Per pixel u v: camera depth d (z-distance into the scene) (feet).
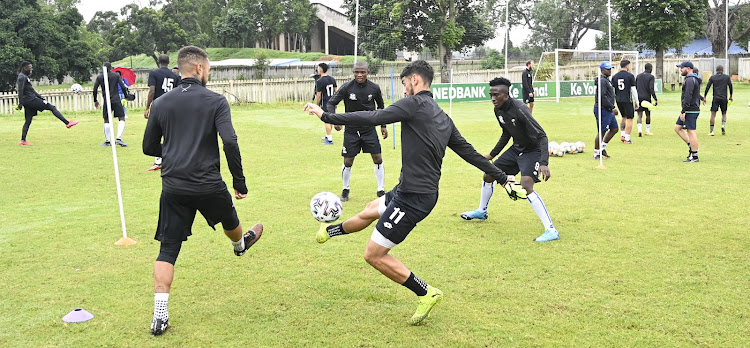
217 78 174.81
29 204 26.81
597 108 37.70
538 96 103.50
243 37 253.24
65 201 27.45
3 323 13.96
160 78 38.45
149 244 20.54
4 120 65.36
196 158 13.67
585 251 19.42
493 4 170.40
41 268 17.95
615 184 30.78
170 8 223.92
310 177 33.96
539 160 21.34
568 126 60.90
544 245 20.15
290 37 267.80
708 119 66.13
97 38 222.28
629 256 18.81
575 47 209.46
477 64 173.47
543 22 206.49
